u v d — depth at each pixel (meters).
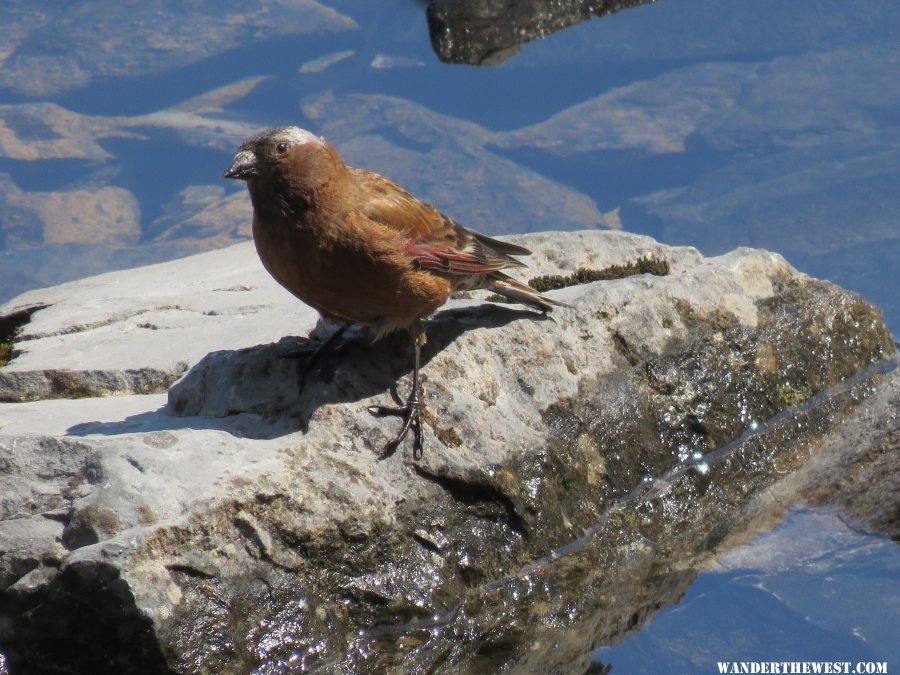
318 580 9.08
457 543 9.77
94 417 10.42
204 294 14.00
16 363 12.24
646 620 9.80
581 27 22.27
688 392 11.86
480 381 10.48
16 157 19.78
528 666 9.27
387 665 9.08
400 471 9.65
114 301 13.91
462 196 17.77
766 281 12.85
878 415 12.45
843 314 13.15
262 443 9.38
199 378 10.30
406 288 9.53
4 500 8.95
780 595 10.06
